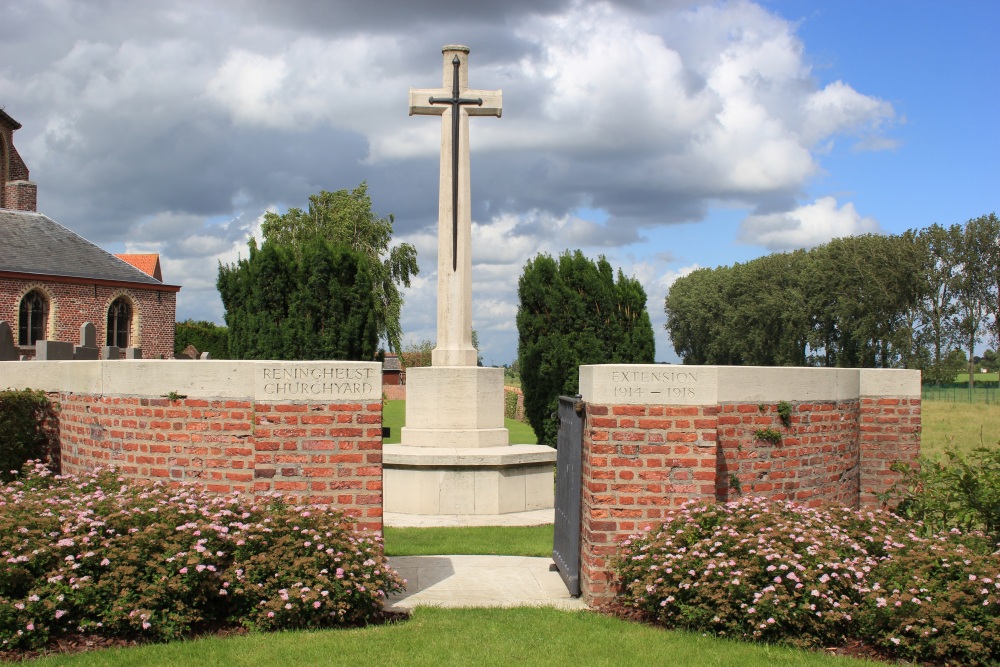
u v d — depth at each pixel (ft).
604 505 22.56
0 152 141.38
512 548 30.81
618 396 22.65
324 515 20.94
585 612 21.70
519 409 106.01
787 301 186.29
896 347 172.65
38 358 45.50
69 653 17.44
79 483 23.43
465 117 41.34
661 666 17.12
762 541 19.53
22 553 18.43
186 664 16.75
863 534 21.49
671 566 20.21
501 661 17.33
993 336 178.91
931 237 178.09
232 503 20.90
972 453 24.72
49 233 127.03
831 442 27.91
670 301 247.70
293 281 53.62
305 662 17.01
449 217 41.81
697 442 22.56
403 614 21.50
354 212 145.28
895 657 18.04
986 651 17.29
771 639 18.83
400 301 150.71
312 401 22.17
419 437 41.45
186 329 163.94
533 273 55.57
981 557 19.08
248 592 19.30
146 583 18.69
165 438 24.25
